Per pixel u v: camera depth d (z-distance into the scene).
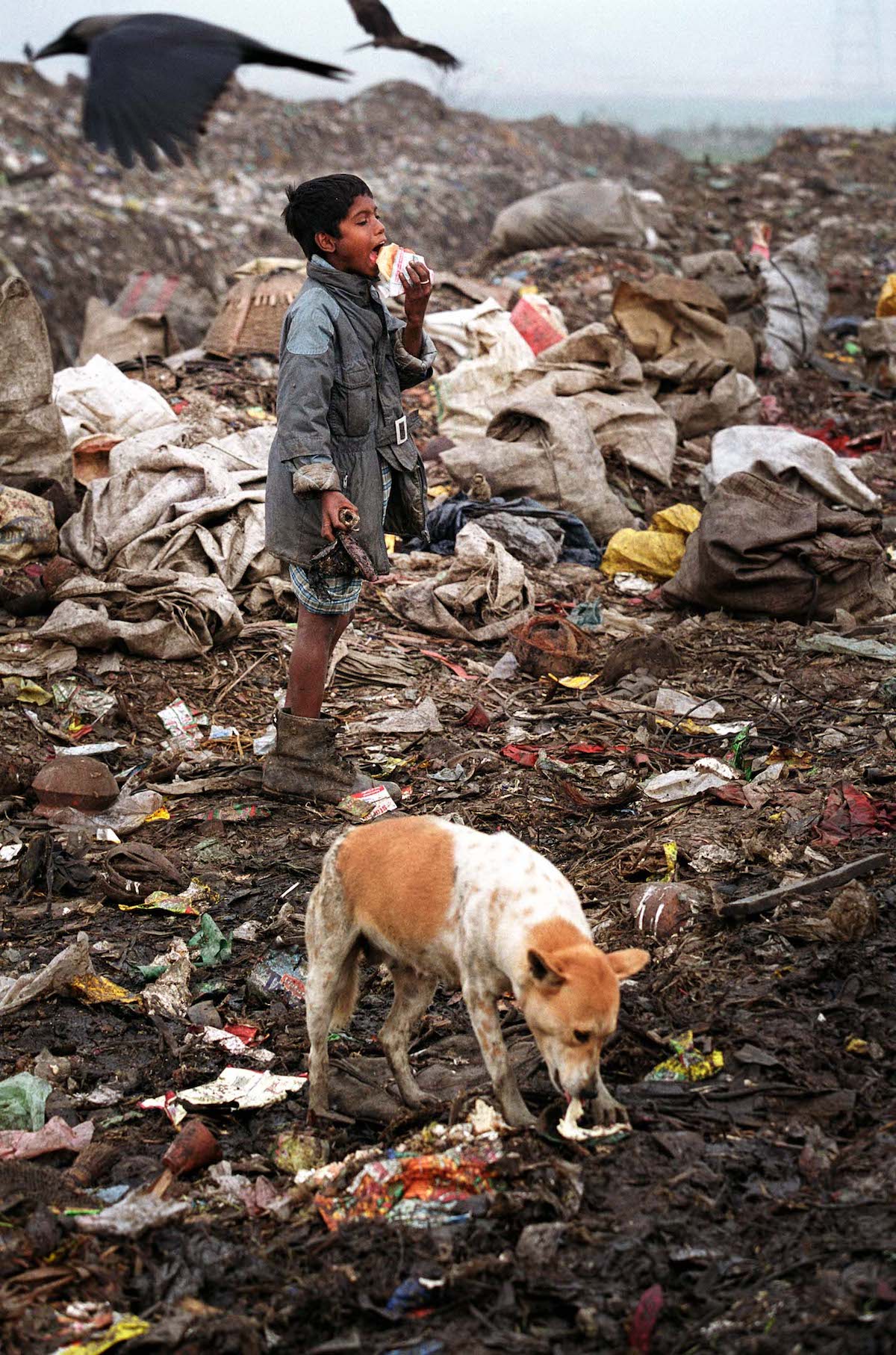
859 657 6.64
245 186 27.16
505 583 7.38
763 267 13.27
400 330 5.03
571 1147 2.98
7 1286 2.66
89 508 7.57
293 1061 3.68
